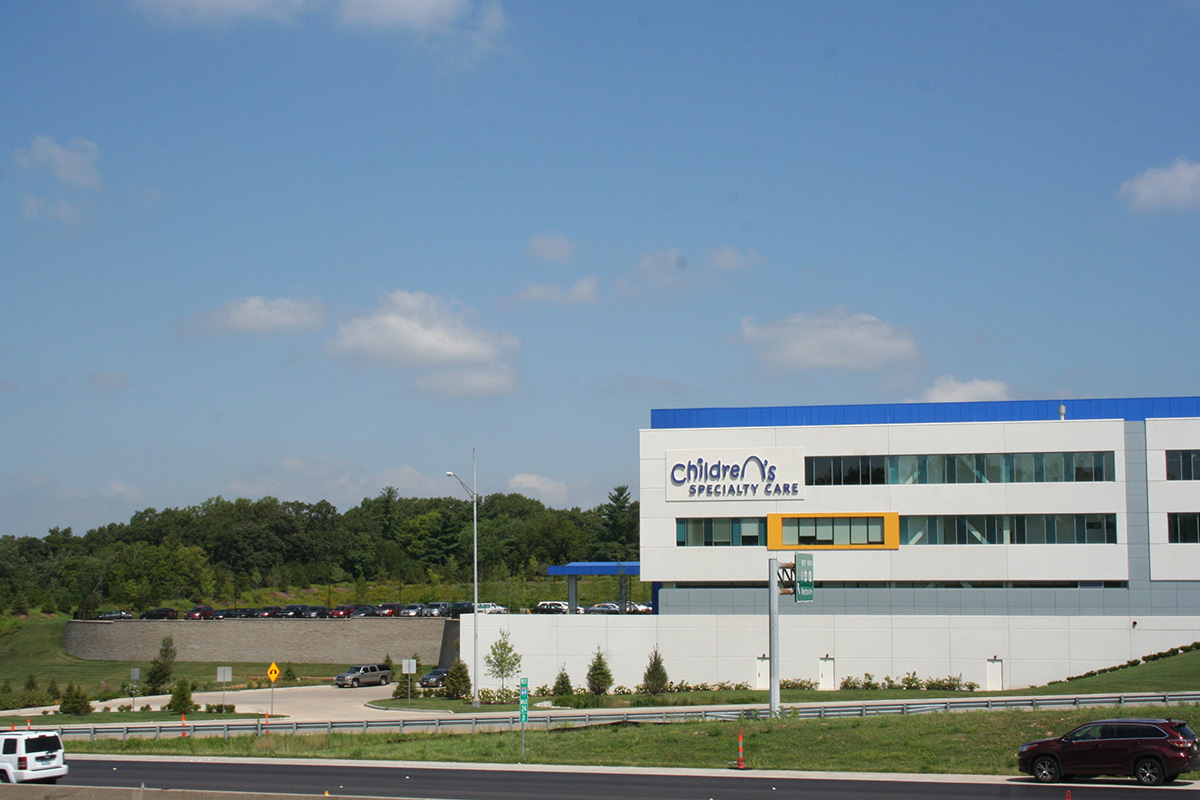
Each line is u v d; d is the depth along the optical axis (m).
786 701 60.81
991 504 69.31
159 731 51.66
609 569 89.81
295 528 189.00
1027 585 69.12
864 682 68.62
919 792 31.41
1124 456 68.31
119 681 92.38
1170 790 31.20
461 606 113.69
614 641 72.06
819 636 69.69
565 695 66.50
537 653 72.62
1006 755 37.44
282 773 37.78
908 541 70.25
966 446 70.12
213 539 182.00
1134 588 67.56
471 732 50.78
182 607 139.75
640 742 43.06
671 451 73.88
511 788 33.19
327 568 182.62
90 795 29.17
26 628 117.31
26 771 34.59
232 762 41.62
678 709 55.91
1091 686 59.53
